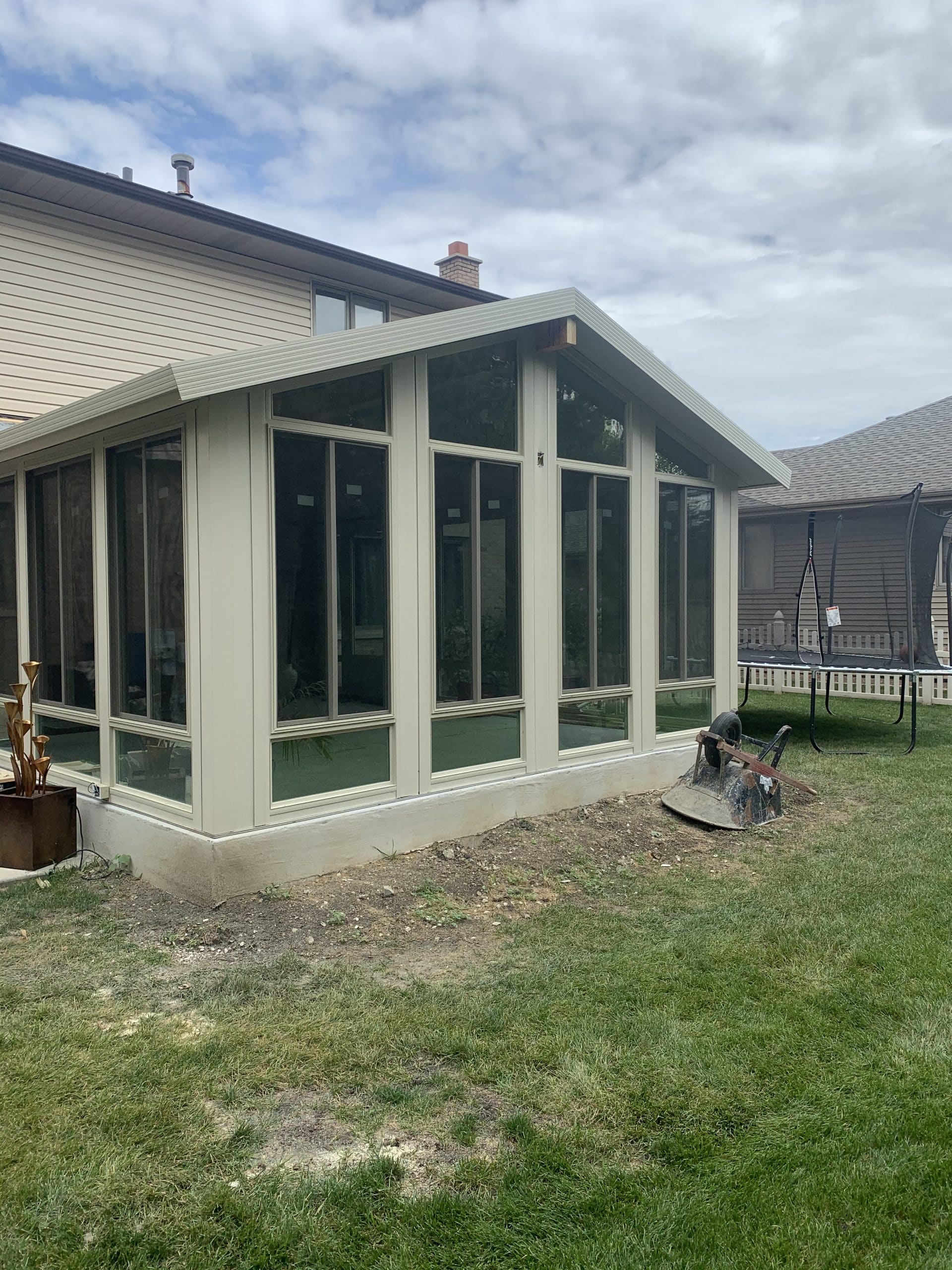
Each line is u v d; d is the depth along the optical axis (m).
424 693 6.14
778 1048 3.63
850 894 5.57
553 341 6.70
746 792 7.18
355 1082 3.37
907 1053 3.59
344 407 5.62
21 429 6.38
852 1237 2.59
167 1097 3.25
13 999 4.02
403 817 5.97
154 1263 2.45
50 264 10.08
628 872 6.02
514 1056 3.55
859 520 17.62
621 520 7.66
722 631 8.70
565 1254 2.49
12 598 7.36
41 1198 2.69
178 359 11.16
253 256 11.88
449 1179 2.81
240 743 5.16
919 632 11.71
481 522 6.51
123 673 5.95
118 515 5.91
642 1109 3.19
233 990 4.11
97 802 6.08
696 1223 2.62
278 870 5.33
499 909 5.31
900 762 9.90
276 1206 2.67
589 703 7.43
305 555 5.44
